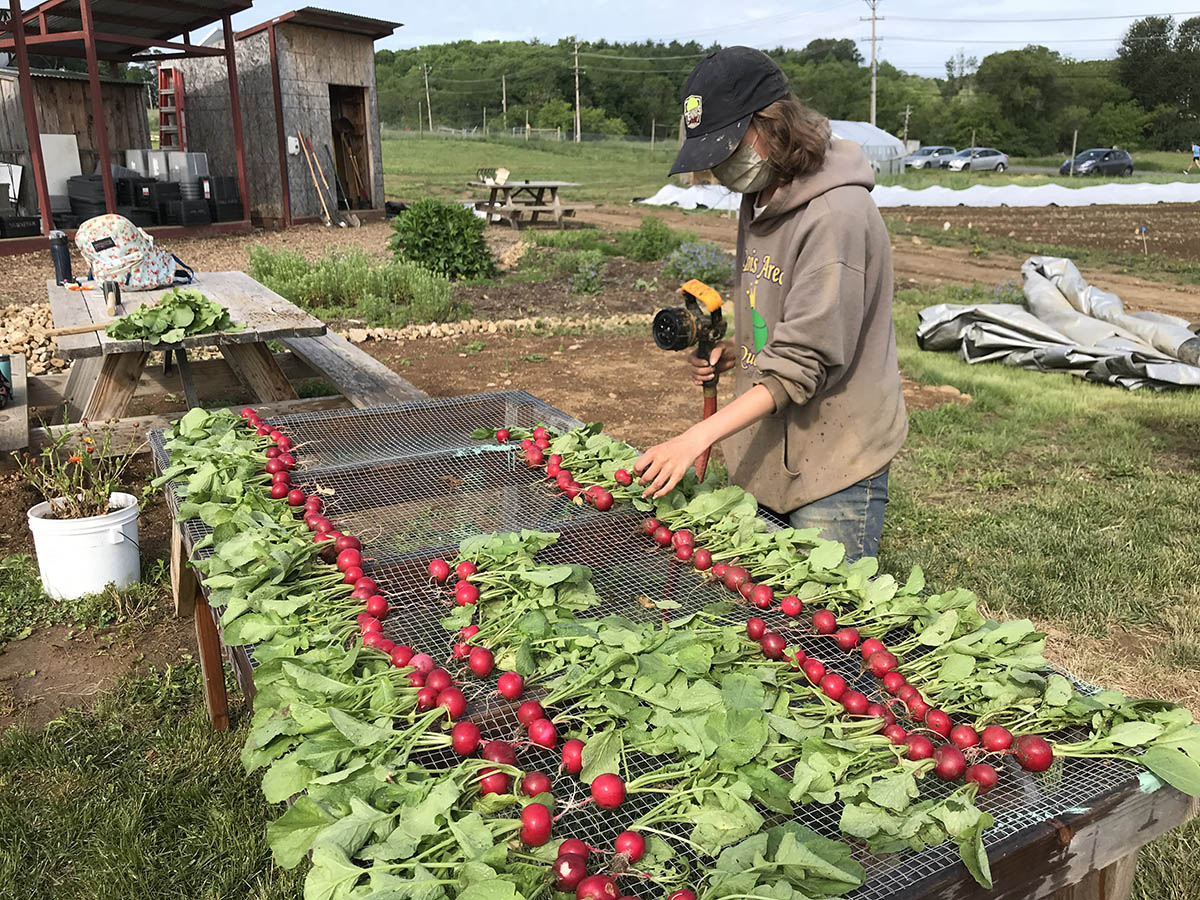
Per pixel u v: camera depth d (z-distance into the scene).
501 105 99.69
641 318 10.56
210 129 17.72
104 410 5.50
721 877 1.07
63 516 3.95
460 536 2.26
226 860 2.53
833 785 1.27
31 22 14.70
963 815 1.15
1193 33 77.25
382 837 1.14
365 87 19.20
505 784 1.29
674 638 1.61
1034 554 4.39
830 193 2.04
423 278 10.92
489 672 1.58
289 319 5.55
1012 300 9.62
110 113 16.69
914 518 4.86
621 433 6.32
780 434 2.45
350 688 1.44
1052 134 73.88
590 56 97.12
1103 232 20.14
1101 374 7.77
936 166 42.12
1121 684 3.39
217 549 2.03
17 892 2.41
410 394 5.90
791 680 1.59
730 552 2.06
